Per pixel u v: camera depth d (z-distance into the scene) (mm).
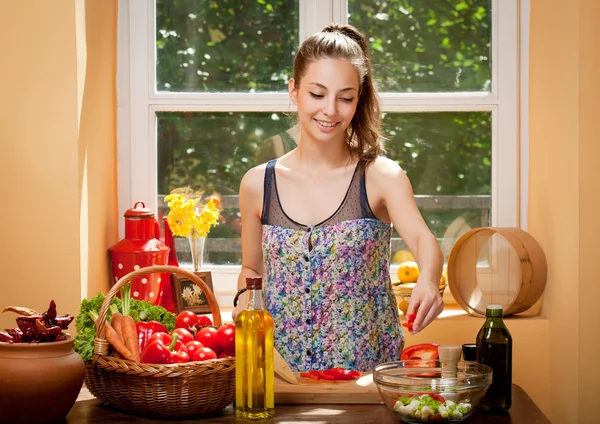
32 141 2582
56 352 1646
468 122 3076
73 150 2586
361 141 2229
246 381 1655
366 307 2154
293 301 2158
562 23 2672
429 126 3076
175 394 1649
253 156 3078
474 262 2859
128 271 2771
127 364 1654
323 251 2141
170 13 3072
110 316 1889
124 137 3068
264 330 1654
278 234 2180
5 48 2576
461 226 3080
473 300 2863
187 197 3080
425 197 3082
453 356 1695
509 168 3064
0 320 2570
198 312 2840
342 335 2137
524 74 3055
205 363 1654
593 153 2533
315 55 2088
